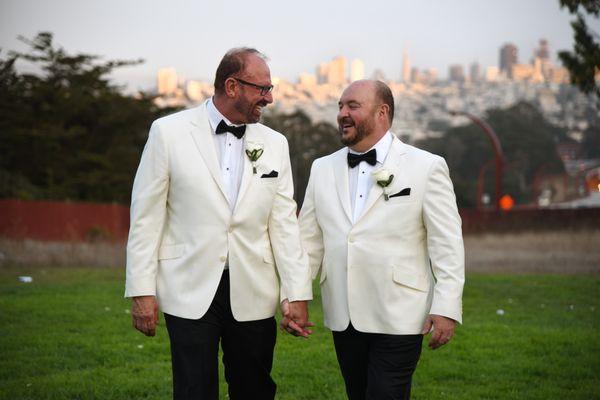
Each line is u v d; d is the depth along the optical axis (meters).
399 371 3.80
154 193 3.87
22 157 33.91
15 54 35.19
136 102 37.56
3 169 31.67
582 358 6.51
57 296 9.74
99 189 34.56
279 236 4.00
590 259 15.91
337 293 3.94
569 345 7.01
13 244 16.08
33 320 8.02
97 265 14.59
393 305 3.82
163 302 3.86
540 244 19.02
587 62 12.72
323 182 4.08
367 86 3.95
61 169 34.38
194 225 3.84
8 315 8.24
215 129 3.94
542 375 6.04
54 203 23.33
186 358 3.80
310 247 4.13
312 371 6.05
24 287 10.66
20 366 6.08
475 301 9.99
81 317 8.20
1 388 5.42
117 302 9.34
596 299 10.20
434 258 3.84
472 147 99.19
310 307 9.34
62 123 35.19
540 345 6.98
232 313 3.84
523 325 8.08
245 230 3.88
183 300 3.80
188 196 3.85
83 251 15.66
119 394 5.34
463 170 99.12
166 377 5.80
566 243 18.77
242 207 3.87
